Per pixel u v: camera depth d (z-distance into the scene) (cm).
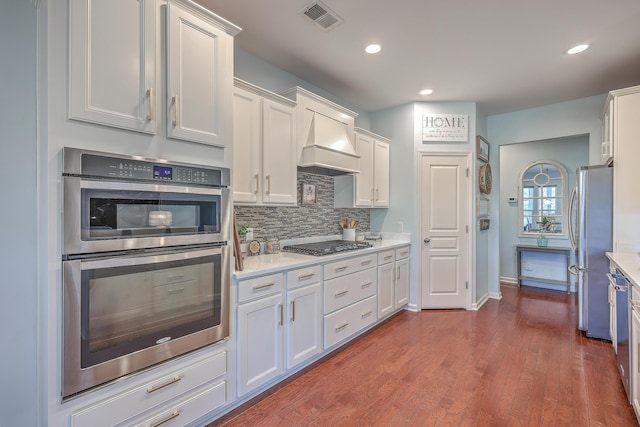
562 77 320
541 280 502
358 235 404
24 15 126
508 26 233
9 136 127
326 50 269
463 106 393
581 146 482
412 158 391
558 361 255
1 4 126
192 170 167
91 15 133
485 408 196
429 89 351
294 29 238
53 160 124
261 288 207
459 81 329
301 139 271
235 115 218
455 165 394
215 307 179
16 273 128
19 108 126
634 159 277
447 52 271
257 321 205
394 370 243
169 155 159
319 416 189
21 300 127
